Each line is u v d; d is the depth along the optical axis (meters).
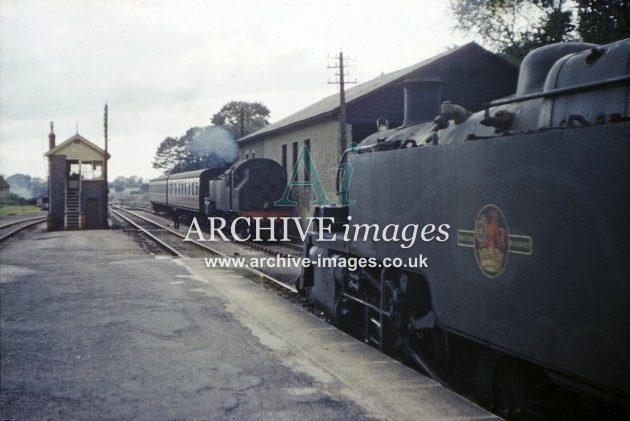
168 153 84.69
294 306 8.94
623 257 3.12
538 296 3.75
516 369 4.45
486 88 21.45
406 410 4.47
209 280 11.70
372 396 4.81
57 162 29.83
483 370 4.91
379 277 6.87
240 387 5.15
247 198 23.23
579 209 3.42
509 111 4.94
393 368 5.60
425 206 5.22
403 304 5.96
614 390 3.18
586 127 3.38
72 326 7.70
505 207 4.08
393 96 21.34
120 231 27.69
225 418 4.46
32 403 4.88
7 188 72.06
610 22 19.98
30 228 30.20
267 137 30.59
